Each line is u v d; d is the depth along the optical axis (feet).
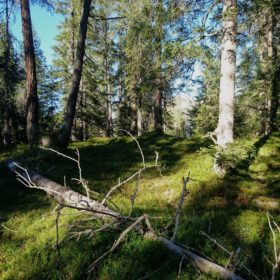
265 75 64.13
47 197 33.14
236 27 35.53
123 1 53.67
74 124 114.52
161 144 54.65
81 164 44.47
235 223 24.79
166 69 36.83
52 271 18.53
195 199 30.81
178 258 18.62
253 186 34.14
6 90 87.30
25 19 52.01
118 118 134.21
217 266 17.28
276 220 25.62
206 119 53.98
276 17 36.17
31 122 51.80
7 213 30.04
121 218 20.39
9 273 19.22
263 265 19.25
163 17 35.32
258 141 50.26
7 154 53.72
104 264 18.40
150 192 33.76
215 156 35.27
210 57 32.94
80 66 53.62
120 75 116.67
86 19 53.62
